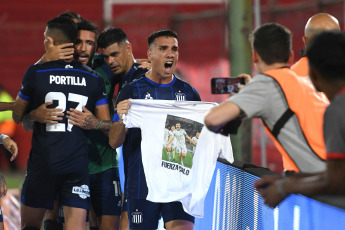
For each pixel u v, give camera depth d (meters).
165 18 41.94
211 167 11.45
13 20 42.50
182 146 11.38
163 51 11.34
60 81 11.34
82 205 11.49
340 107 6.07
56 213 13.13
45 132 11.34
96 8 43.69
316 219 6.77
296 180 6.61
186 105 11.32
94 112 12.03
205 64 41.06
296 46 37.09
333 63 6.48
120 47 13.29
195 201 11.38
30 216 11.66
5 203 19.03
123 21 41.50
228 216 11.04
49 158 11.27
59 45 11.41
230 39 18.72
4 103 11.95
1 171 35.50
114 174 13.39
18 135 35.91
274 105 7.65
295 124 7.62
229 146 11.35
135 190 11.41
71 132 11.39
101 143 13.17
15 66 41.94
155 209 11.52
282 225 7.98
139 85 11.60
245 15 18.45
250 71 18.62
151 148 11.30
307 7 35.72
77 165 11.43
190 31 41.50
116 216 13.35
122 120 10.91
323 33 6.70
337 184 6.04
